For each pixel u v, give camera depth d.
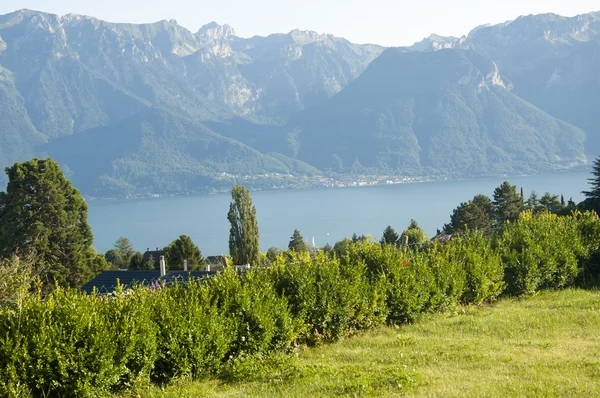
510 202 49.62
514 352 9.95
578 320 12.30
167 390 8.89
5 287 9.61
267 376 9.43
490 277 15.18
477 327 12.29
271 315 10.68
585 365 8.80
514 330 11.80
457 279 14.30
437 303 13.79
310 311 11.57
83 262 41.38
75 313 8.52
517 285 15.82
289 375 9.12
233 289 10.79
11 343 7.93
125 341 8.62
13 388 7.74
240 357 9.98
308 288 11.62
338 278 12.23
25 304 8.73
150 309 9.40
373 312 12.66
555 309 13.65
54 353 8.06
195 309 9.65
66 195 41.75
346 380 8.50
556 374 8.42
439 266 14.30
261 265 12.92
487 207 54.22
